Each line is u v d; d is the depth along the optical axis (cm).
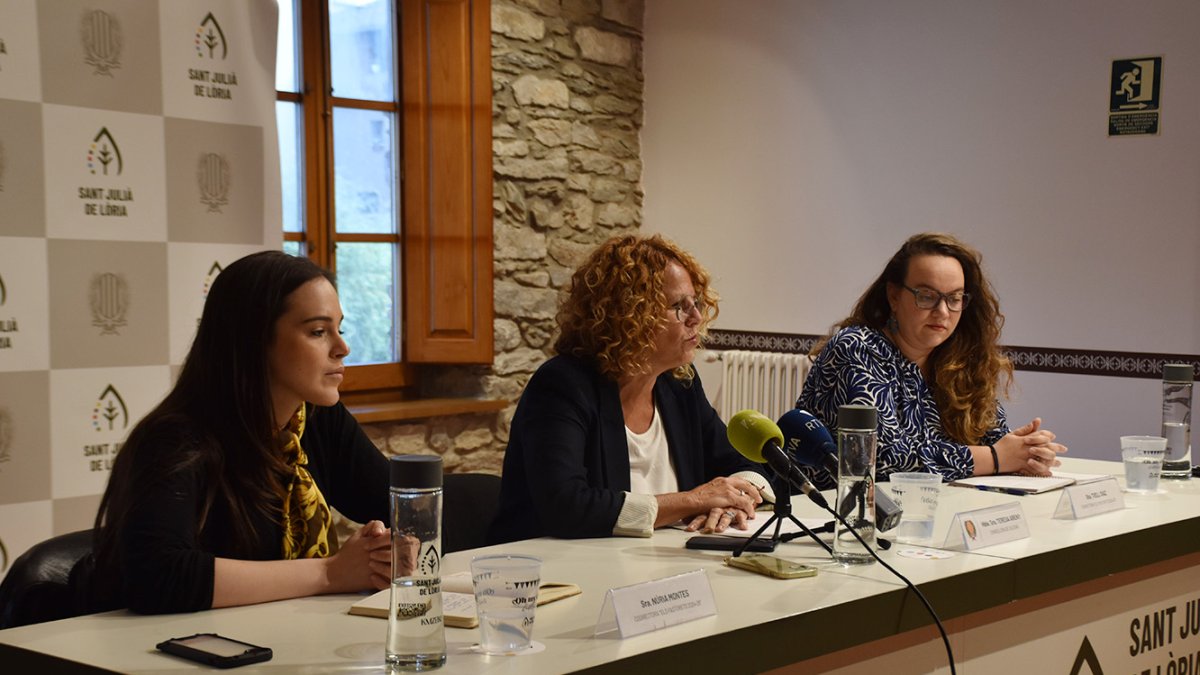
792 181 548
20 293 315
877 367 296
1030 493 260
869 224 520
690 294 241
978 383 309
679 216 595
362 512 225
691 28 585
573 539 213
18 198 313
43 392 320
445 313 530
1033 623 204
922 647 182
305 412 210
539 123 554
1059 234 459
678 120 593
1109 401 447
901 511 203
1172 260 429
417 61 523
